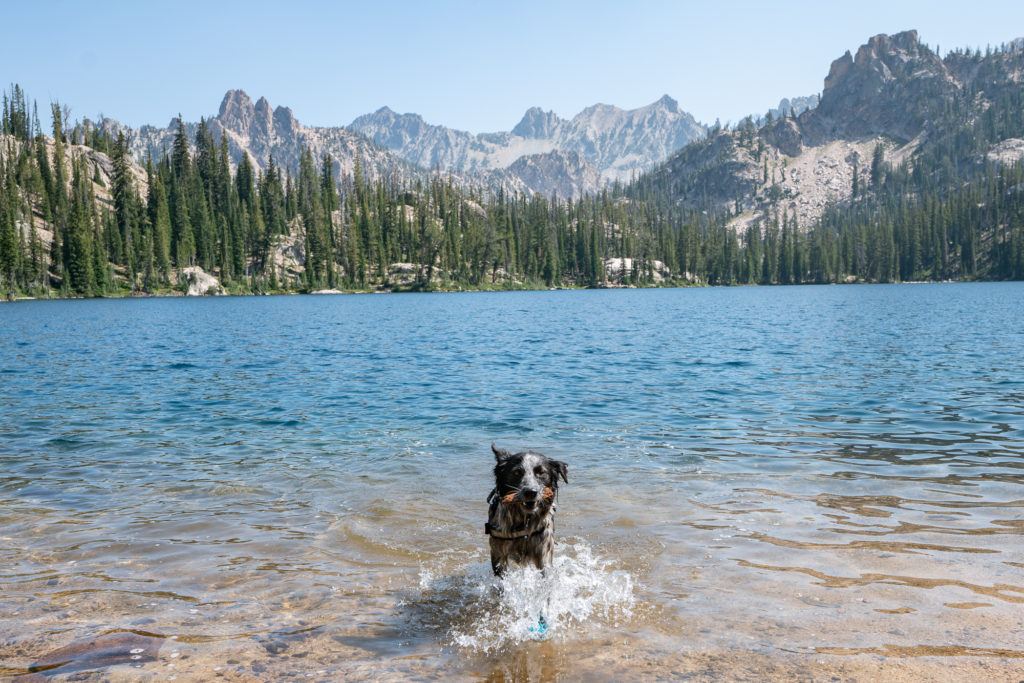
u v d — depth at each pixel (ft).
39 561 23.97
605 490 32.42
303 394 65.77
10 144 650.84
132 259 532.73
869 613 18.85
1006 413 49.11
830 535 25.29
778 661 16.42
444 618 19.71
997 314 192.85
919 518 26.94
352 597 21.16
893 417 48.80
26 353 111.75
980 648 16.69
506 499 21.17
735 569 22.47
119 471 36.96
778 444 41.39
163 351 115.34
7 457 40.27
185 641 18.07
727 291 647.15
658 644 17.65
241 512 29.73
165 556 24.49
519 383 72.43
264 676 16.19
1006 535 24.72
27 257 494.18
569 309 302.86
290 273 645.10
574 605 20.18
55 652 17.35
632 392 64.75
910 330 137.69
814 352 98.22
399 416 53.78
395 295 574.97
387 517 29.12
